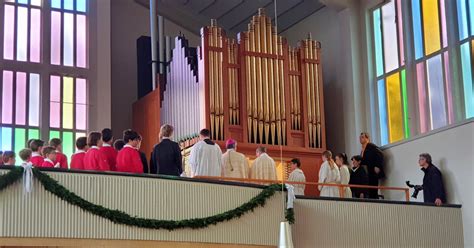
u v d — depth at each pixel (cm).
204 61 1994
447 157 1789
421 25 1972
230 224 1516
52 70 2055
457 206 1761
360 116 2092
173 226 1442
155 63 2186
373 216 1686
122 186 1421
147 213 1433
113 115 2228
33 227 1342
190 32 2395
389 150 1938
